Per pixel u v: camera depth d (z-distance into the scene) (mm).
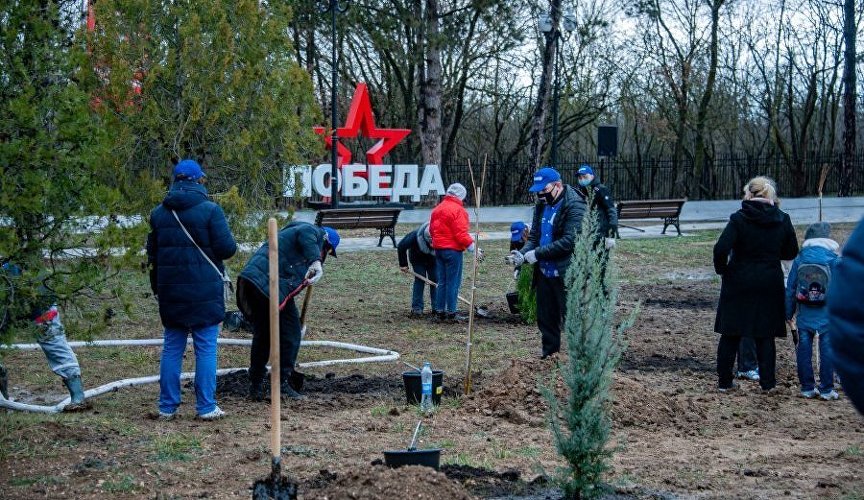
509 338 12117
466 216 13477
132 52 11156
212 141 11453
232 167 11680
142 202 11031
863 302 2301
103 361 10156
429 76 33281
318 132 13352
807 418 8047
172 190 7484
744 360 9922
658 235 25859
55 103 5906
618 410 7492
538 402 7602
